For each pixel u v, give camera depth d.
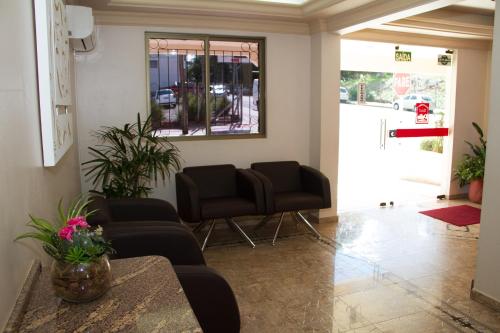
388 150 6.71
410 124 6.40
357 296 3.15
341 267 3.72
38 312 1.25
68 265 1.28
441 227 4.89
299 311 2.93
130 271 1.54
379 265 3.76
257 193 4.06
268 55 4.81
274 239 4.39
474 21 5.04
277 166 4.73
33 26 1.72
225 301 1.96
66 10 2.71
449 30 5.08
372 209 5.65
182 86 4.59
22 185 1.44
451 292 3.21
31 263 1.52
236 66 4.78
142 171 3.96
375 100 6.38
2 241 1.16
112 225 2.41
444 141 6.32
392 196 6.32
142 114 4.41
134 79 4.35
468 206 5.80
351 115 6.68
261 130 4.97
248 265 3.78
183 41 4.54
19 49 1.46
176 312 1.25
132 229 2.34
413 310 2.94
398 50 5.99
